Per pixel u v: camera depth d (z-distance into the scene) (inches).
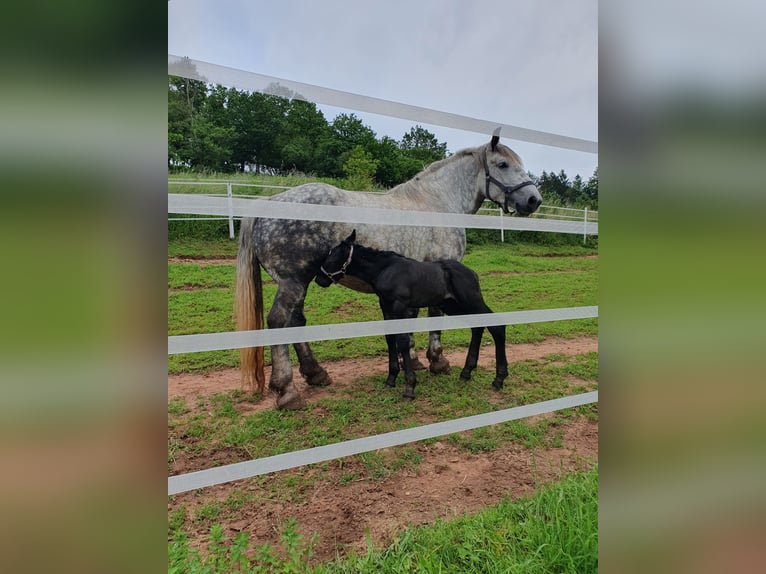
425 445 94.7
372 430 98.1
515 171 130.6
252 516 70.3
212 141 430.3
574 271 302.5
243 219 107.3
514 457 90.9
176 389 123.5
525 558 57.1
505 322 76.0
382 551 60.9
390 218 69.2
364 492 77.4
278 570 55.2
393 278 115.3
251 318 107.1
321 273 109.4
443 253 134.0
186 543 59.4
